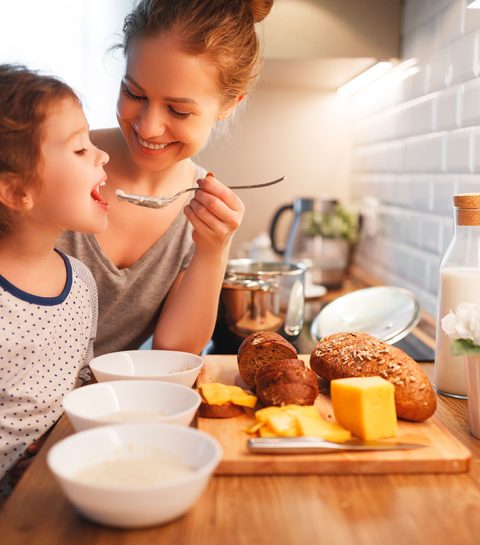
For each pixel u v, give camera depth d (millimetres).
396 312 1508
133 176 1406
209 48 1143
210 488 807
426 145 1893
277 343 1123
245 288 1466
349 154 2850
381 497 792
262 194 2877
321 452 862
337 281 2393
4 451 1051
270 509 760
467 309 952
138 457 772
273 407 953
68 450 749
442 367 1164
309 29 1992
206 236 1248
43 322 1127
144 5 1194
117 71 2756
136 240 1425
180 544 688
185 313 1299
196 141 1223
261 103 2811
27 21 2729
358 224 2480
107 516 687
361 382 918
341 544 693
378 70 2258
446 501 785
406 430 948
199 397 921
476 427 979
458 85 1635
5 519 733
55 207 1076
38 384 1101
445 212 1762
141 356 1179
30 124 1027
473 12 1526
